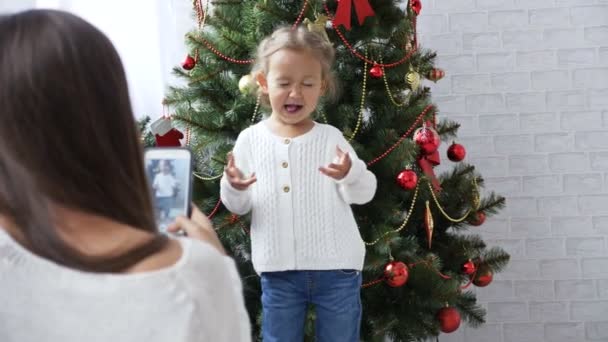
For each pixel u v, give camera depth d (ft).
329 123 6.22
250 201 5.42
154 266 1.81
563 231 8.02
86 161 1.82
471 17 8.05
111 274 1.78
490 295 8.12
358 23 6.27
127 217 1.88
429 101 6.81
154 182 2.76
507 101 8.04
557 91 7.99
